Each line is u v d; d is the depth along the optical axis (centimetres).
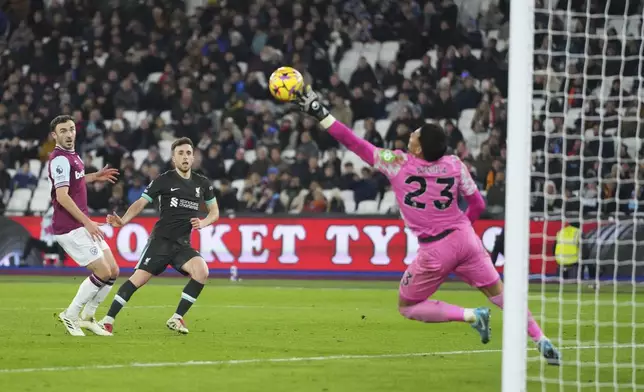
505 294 1591
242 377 1880
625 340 2617
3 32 7375
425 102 6219
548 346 1966
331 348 2378
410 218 2000
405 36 6906
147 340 2508
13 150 6562
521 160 1614
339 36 7044
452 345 2459
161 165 6066
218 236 5406
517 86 1630
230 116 6456
